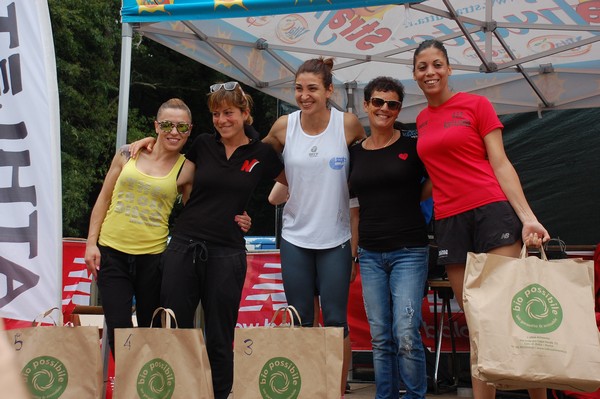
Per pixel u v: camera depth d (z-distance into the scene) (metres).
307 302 3.86
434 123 3.61
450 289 5.27
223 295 3.68
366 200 3.87
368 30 5.73
